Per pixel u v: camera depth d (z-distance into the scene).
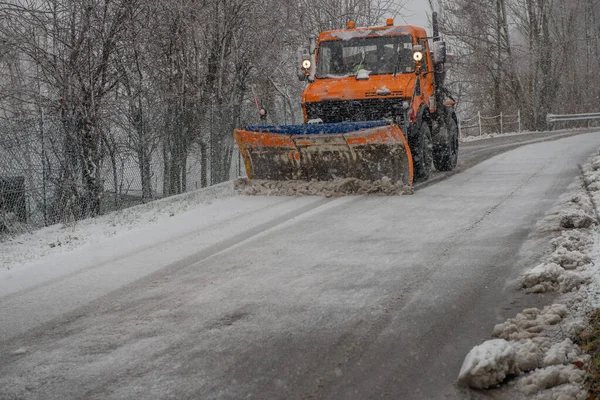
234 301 5.62
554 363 3.84
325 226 8.53
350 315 5.06
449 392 3.73
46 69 11.97
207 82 17.03
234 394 3.86
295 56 19.86
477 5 34.81
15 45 11.81
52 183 11.31
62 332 5.21
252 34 17.61
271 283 6.08
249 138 11.94
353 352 4.36
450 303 5.18
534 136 25.47
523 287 5.39
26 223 11.02
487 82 36.41
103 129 12.44
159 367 4.32
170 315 5.38
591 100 42.28
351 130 11.07
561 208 8.23
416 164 12.09
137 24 12.80
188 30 15.52
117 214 11.60
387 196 10.59
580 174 11.24
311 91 11.88
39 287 6.73
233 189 12.65
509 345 3.91
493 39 35.78
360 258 6.74
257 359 4.34
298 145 11.59
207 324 5.09
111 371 4.32
